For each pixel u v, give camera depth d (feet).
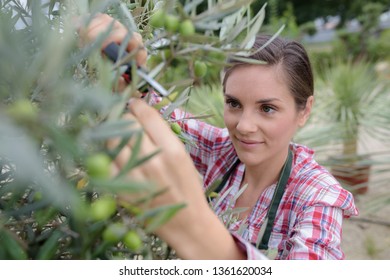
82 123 1.26
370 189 9.44
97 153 1.30
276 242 2.84
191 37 1.56
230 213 2.24
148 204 1.40
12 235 1.50
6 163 1.55
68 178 1.49
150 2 2.18
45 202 1.42
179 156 1.41
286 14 23.91
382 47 24.35
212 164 3.42
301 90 2.90
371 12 26.78
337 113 8.92
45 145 1.61
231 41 1.79
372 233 8.48
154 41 1.70
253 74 2.70
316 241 2.47
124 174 1.20
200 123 3.54
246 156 2.89
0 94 1.22
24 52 1.40
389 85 9.47
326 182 2.83
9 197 1.70
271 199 2.96
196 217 1.48
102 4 1.53
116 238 1.40
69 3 1.60
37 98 1.25
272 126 2.79
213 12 1.61
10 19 1.62
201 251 1.54
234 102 2.86
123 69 1.51
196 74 1.77
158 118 1.46
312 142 8.23
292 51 2.85
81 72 1.63
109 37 1.57
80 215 1.26
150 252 1.75
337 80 9.31
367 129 9.03
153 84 1.53
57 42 1.26
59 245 1.65
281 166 3.02
